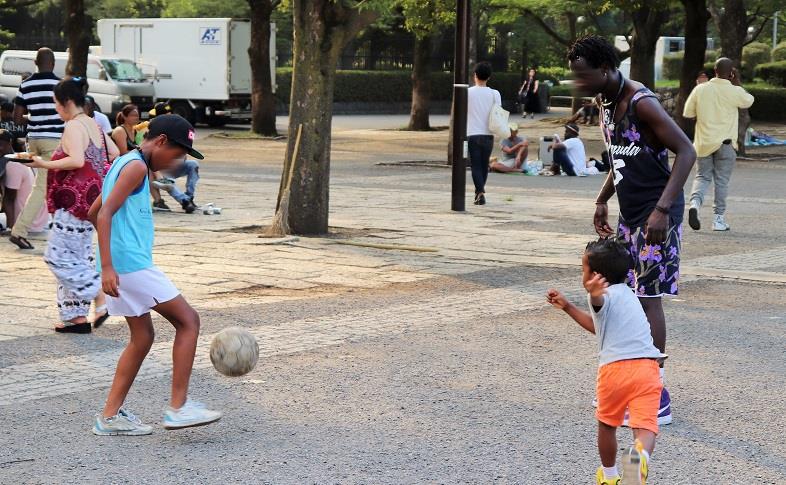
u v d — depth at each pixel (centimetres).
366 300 1117
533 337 964
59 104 962
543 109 6512
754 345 941
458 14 1912
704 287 1209
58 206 952
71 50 3456
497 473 621
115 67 4544
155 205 1866
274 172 2783
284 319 1021
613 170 743
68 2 3434
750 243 1556
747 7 4506
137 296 676
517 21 6378
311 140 1576
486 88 2002
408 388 796
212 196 2162
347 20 1554
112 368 846
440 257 1402
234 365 688
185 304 687
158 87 4819
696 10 3497
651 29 4350
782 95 5409
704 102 1642
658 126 707
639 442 550
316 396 774
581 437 689
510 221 1794
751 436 698
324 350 905
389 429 701
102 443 669
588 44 721
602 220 797
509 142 2830
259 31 4159
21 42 6391
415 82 4781
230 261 1347
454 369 851
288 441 676
